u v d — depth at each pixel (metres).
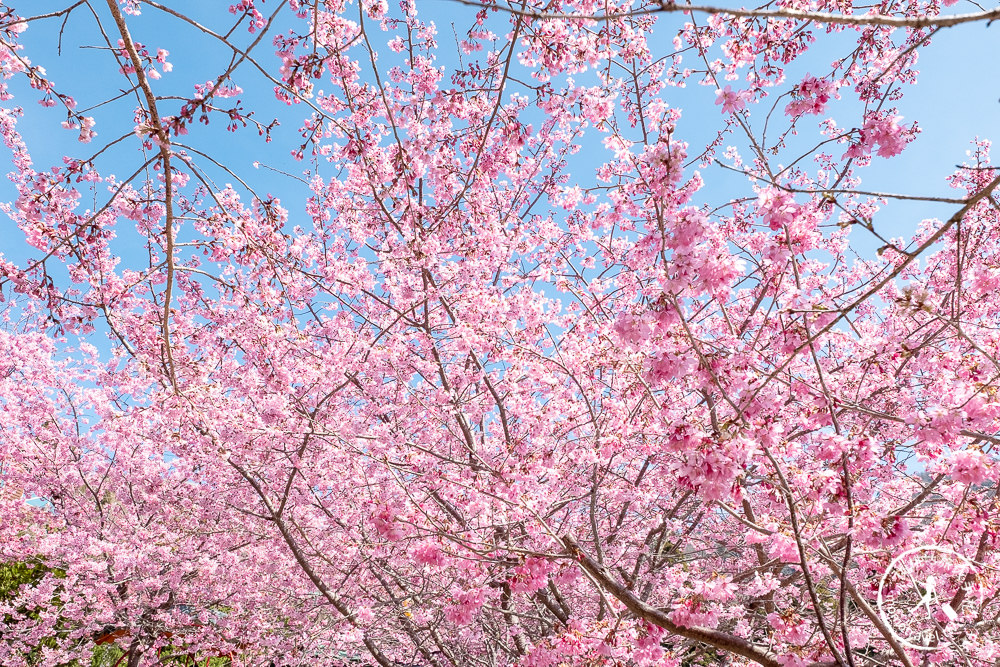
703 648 6.81
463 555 4.93
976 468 3.81
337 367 7.07
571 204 6.94
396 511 4.97
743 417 3.67
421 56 6.16
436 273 7.22
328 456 7.29
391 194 5.78
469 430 7.00
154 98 3.49
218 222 4.66
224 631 10.44
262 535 8.52
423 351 7.45
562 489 6.98
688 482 3.54
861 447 3.92
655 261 4.21
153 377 6.00
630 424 5.52
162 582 9.80
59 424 9.95
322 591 7.31
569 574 4.87
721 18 4.97
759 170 5.37
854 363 5.23
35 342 9.23
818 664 3.97
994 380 3.77
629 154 4.18
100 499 10.41
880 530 3.84
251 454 7.28
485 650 8.68
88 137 4.14
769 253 3.61
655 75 5.70
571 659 4.80
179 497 10.06
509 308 6.97
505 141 5.84
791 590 6.61
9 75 4.30
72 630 10.66
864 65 4.84
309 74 4.70
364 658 9.13
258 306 5.87
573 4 5.32
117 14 3.23
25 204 4.20
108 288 5.46
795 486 4.25
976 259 5.06
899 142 3.75
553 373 7.18
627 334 3.62
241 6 4.50
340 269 7.31
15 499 10.73
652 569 7.38
